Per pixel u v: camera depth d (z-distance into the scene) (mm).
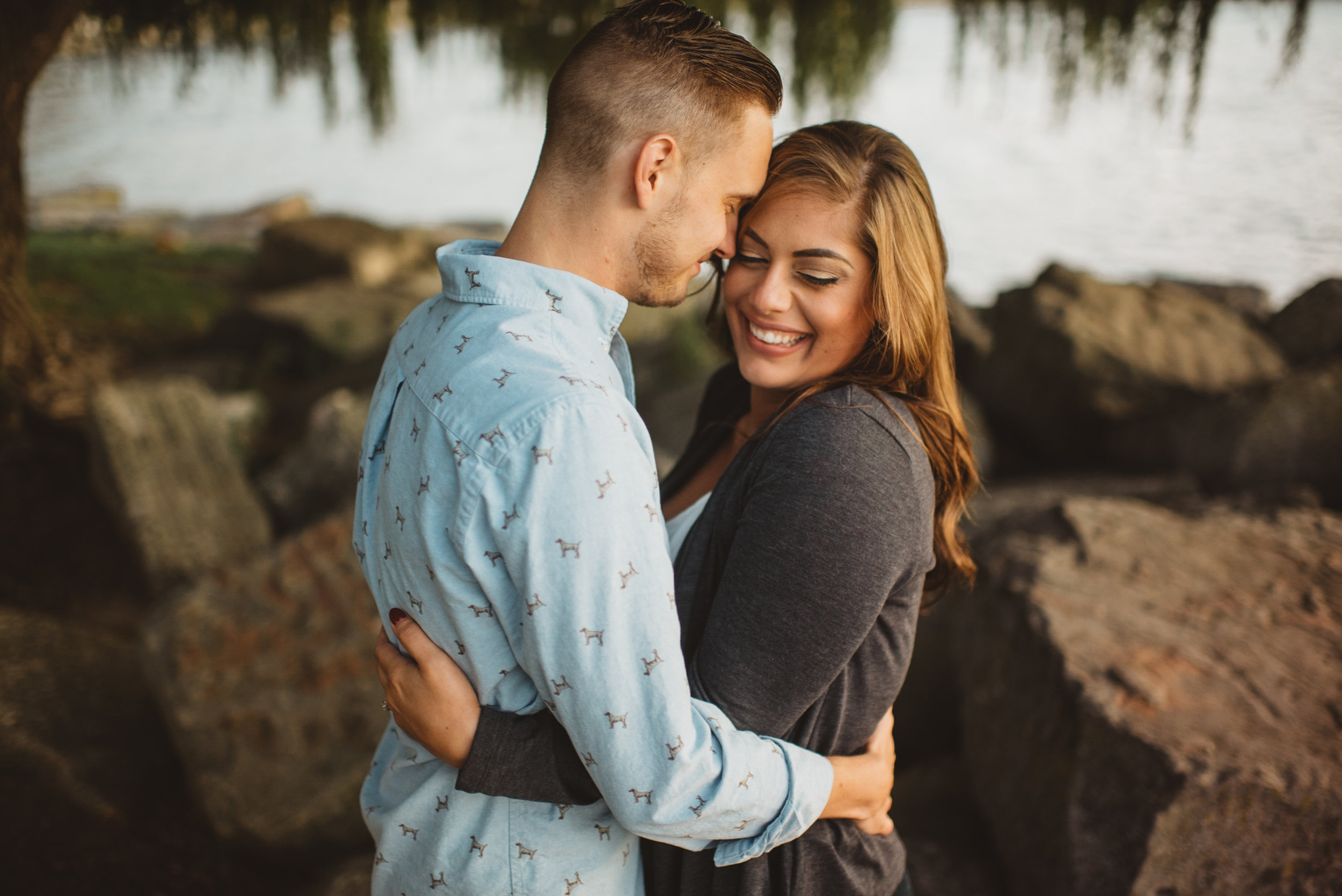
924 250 1123
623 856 1067
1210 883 1637
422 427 914
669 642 863
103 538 4617
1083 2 4043
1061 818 1789
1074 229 11398
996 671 2146
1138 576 2211
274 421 6508
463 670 966
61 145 26562
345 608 2883
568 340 933
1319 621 2049
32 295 8719
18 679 2885
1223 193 9852
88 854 2521
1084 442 4777
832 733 1074
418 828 1069
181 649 2783
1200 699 1770
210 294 10062
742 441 1361
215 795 2449
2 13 3117
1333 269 7016
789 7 4820
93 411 4539
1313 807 1565
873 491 977
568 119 969
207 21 4051
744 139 996
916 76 27734
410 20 4918
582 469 830
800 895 1074
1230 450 4152
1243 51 10297
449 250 1052
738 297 1189
